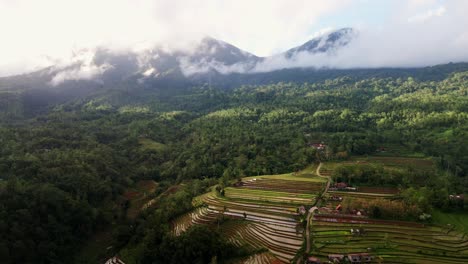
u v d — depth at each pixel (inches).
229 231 3932.1
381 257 3134.8
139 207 5561.0
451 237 3454.7
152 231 4001.0
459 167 5895.7
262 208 4421.8
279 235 3705.7
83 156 6190.9
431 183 4854.8
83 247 4284.0
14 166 5017.2
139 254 3727.9
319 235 3565.5
